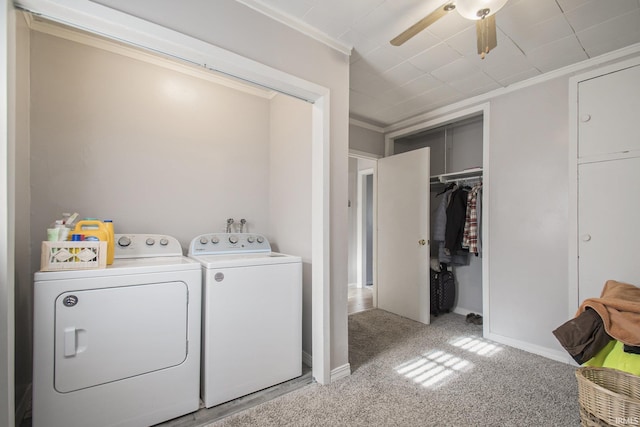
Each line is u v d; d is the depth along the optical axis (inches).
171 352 59.8
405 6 64.0
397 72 93.9
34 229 67.0
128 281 55.5
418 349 96.7
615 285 72.4
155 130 84.0
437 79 98.6
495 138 105.8
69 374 50.1
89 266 54.3
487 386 73.5
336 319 77.4
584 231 85.0
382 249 146.1
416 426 58.6
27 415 61.0
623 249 78.4
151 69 83.6
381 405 65.3
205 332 64.4
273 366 72.8
